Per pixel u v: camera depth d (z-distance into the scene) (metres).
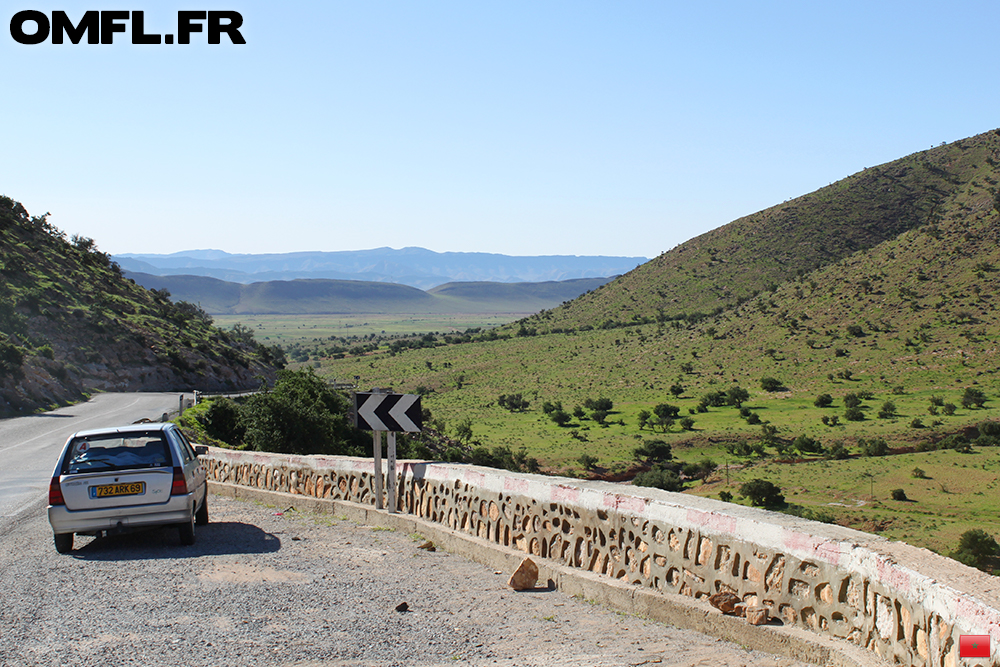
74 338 74.88
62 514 9.46
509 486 8.79
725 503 6.72
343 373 199.50
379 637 6.05
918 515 62.25
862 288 168.88
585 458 90.06
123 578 8.12
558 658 5.49
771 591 5.79
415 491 10.88
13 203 112.56
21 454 24.45
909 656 4.54
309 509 12.82
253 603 7.09
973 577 4.35
